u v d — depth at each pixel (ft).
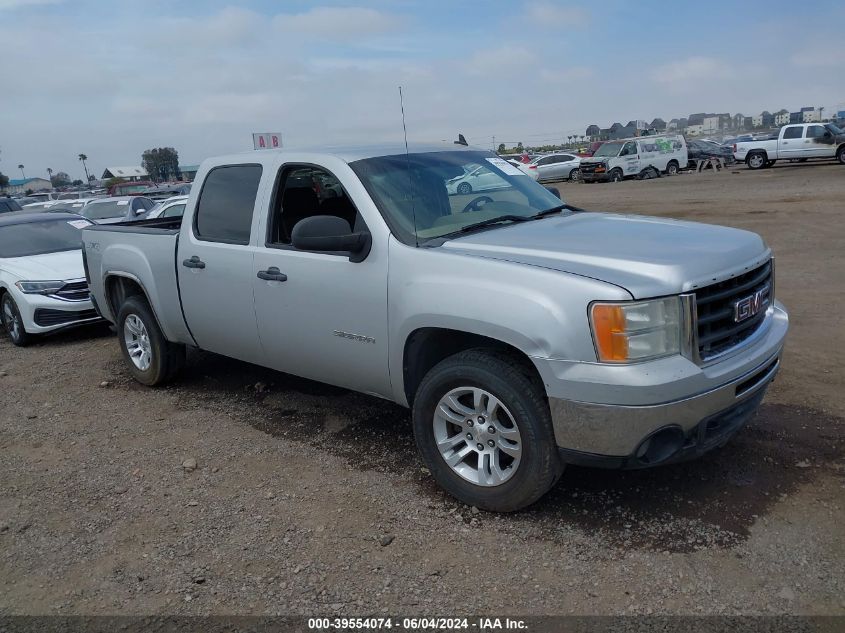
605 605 9.63
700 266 10.97
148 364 20.10
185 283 17.38
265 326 15.48
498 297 11.11
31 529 12.67
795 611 9.27
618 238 12.53
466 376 11.72
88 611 10.23
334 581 10.55
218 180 16.85
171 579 10.87
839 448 13.61
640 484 12.73
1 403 20.11
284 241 15.49
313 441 15.75
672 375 10.27
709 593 9.72
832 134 98.99
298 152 15.25
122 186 119.75
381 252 12.96
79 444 16.49
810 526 11.10
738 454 13.58
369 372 13.67
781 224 45.50
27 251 30.48
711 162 117.08
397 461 14.47
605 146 113.39
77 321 27.81
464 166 15.60
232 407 18.25
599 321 10.28
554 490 12.71
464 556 10.97
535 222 14.23
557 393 10.65
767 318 12.88
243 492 13.53
